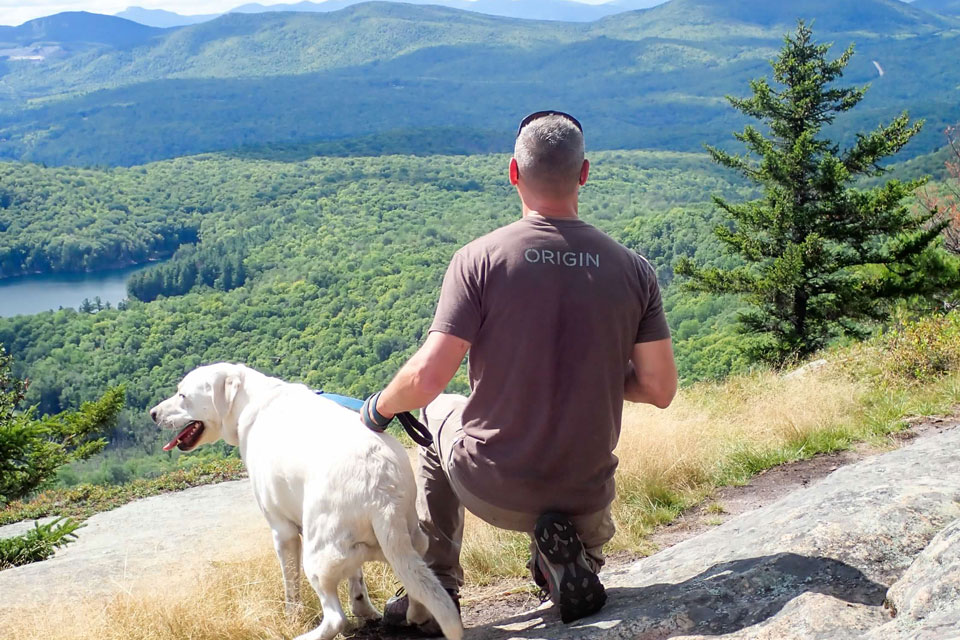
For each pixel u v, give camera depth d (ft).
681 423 20.16
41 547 22.94
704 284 75.05
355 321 373.40
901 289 67.62
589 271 7.87
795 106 70.95
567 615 8.41
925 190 72.79
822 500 9.91
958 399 21.59
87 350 368.68
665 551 11.37
